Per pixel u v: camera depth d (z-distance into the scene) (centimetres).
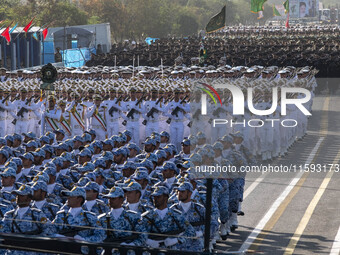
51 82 2962
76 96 3198
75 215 1333
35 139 2328
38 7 12638
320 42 9012
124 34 15475
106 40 9588
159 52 7681
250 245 1744
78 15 12838
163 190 1333
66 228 1330
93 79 4469
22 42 7400
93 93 3228
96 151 2155
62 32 8962
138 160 1986
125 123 3172
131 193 1356
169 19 16175
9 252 1305
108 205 1440
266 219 1897
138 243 1306
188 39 10406
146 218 1324
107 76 4447
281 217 1891
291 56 6556
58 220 1341
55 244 1201
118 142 2269
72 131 3203
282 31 13812
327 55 6200
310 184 2031
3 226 1332
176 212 1345
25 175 1834
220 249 1703
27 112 3300
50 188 1641
